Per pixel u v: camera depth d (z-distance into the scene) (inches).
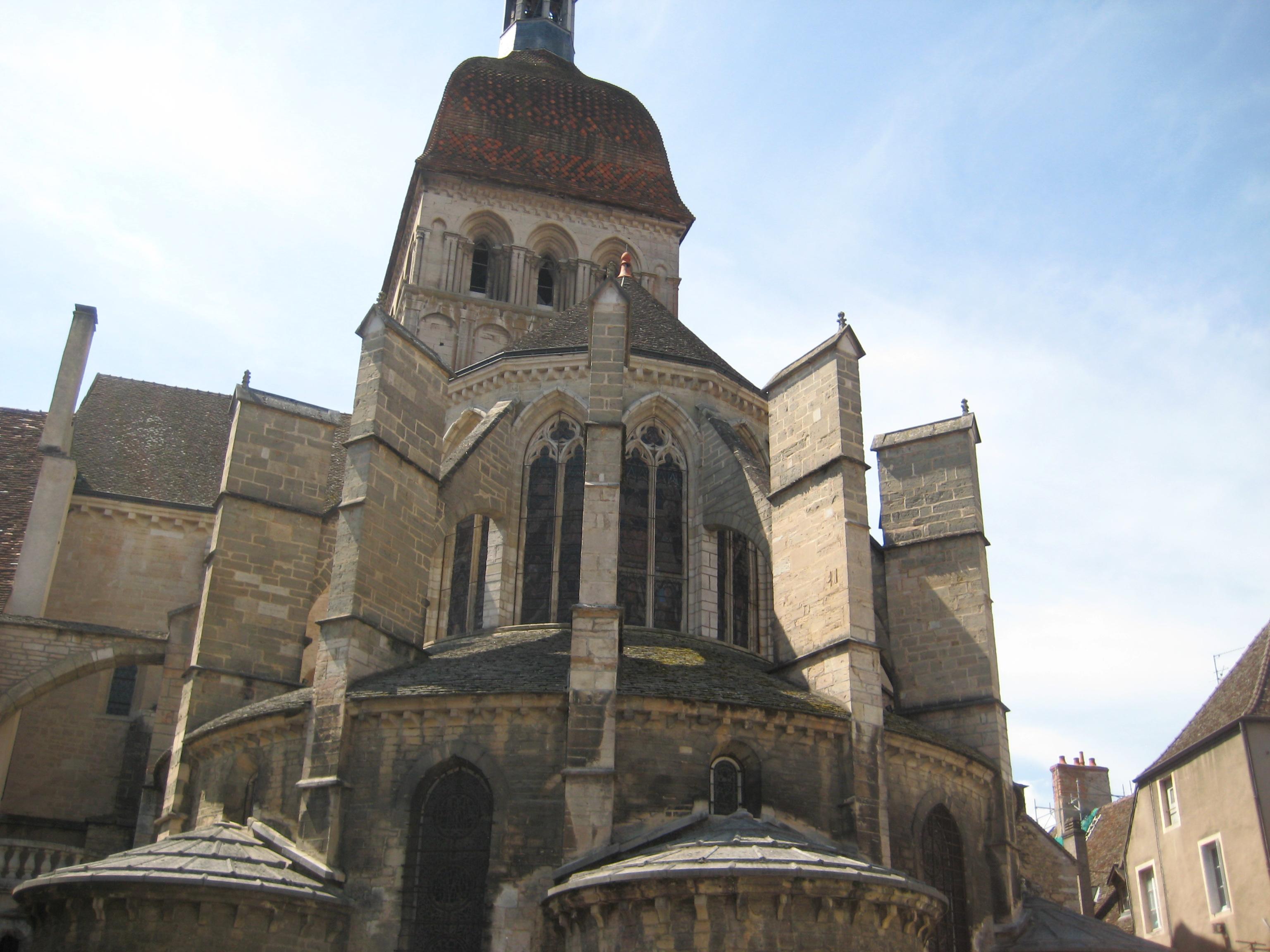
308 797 1294.3
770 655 1684.3
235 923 1164.5
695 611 1662.2
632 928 1105.4
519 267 2691.9
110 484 2039.9
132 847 1742.1
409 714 1311.5
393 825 1277.1
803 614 1494.8
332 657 1357.0
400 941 1237.1
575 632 1300.4
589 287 2738.7
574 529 1696.6
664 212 2837.1
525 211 2743.6
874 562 1745.8
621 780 1269.7
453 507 1590.8
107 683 1940.2
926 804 1428.4
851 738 1348.4
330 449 1711.4
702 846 1157.7
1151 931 1814.7
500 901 1224.2
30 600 1760.6
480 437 1669.5
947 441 1755.7
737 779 1326.3
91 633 1601.9
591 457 1396.4
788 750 1330.0
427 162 2682.1
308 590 1631.4
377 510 1449.3
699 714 1304.1
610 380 1437.0
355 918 1248.2
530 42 3203.7
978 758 1499.8
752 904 1082.1
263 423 1667.1
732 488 1675.7
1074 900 1834.4
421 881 1266.0
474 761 1282.0
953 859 1450.5
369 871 1264.8
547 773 1266.0
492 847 1246.3
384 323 1523.1
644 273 2795.3
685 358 1776.6
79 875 1151.6
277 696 1539.1
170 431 2235.5
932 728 1622.8
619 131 2940.5
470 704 1296.8
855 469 1493.6
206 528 2033.7
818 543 1496.1
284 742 1385.3
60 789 1859.0
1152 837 1815.9
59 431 1894.7
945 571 1690.5
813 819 1309.1
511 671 1364.4
